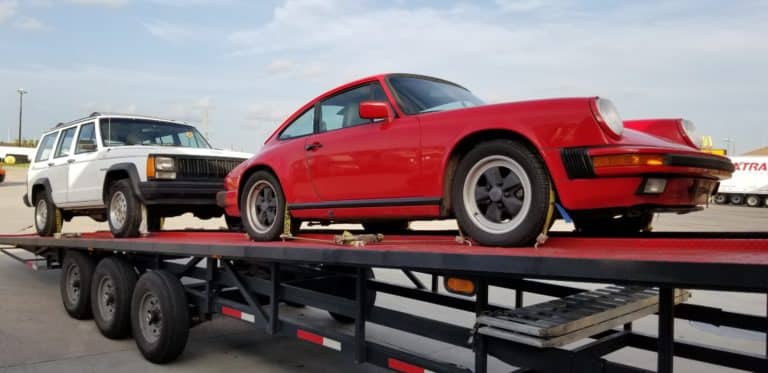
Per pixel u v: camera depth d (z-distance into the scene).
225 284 4.85
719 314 3.58
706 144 3.74
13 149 51.09
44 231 8.32
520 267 2.55
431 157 3.65
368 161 4.04
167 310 4.72
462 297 4.57
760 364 3.29
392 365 3.42
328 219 4.53
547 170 3.13
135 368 4.71
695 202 3.24
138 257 5.76
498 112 3.37
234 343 5.51
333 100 4.69
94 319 5.93
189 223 17.11
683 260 2.07
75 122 8.02
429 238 4.12
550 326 2.70
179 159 6.58
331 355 5.14
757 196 39.12
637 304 3.34
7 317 6.38
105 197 6.98
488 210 3.35
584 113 3.02
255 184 5.11
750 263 1.90
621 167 2.85
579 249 2.94
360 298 3.63
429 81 4.54
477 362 2.95
